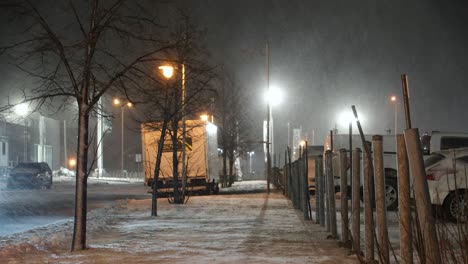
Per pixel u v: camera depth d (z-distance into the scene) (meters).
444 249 5.83
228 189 39.66
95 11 10.49
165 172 29.41
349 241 10.23
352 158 9.43
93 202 27.03
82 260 9.33
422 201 5.48
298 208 18.77
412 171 5.55
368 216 8.16
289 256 9.38
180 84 18.92
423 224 5.47
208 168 30.28
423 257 5.50
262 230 13.12
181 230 13.33
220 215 17.17
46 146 68.25
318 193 14.16
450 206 13.06
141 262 9.04
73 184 47.97
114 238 12.09
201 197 27.44
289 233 12.52
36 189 38.41
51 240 11.63
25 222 18.11
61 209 22.75
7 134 56.34
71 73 10.37
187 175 28.88
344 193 10.20
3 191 36.38
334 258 9.10
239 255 9.55
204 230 13.27
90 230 13.16
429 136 18.98
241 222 14.98
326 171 12.37
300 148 18.83
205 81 23.64
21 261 9.31
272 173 48.62
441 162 13.42
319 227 13.60
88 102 10.63
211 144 31.88
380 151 7.48
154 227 14.05
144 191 38.00
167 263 8.88
